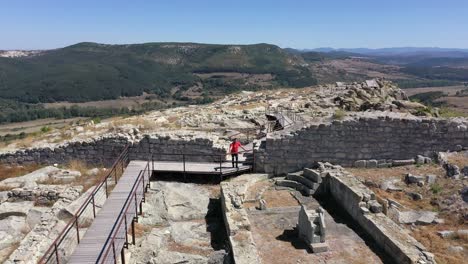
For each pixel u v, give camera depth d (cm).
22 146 2302
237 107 3438
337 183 1612
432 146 1795
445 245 1250
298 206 1581
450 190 1538
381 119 1802
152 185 1750
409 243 1185
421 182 1620
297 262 1172
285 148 1855
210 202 1639
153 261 1226
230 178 1820
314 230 1240
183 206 1589
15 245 1370
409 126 1792
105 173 1931
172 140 1973
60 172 1905
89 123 3192
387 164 1825
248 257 1134
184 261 1226
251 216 1491
